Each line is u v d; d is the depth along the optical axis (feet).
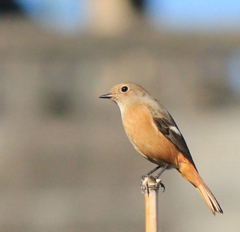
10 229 48.24
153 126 29.12
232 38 69.56
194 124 63.36
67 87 72.33
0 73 71.87
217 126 60.95
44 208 49.44
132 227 47.14
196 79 70.74
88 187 51.34
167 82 70.79
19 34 71.20
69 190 51.16
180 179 51.52
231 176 52.16
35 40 70.59
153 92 70.69
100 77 72.02
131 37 71.26
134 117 29.48
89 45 70.85
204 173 52.60
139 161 54.49
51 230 48.29
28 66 72.13
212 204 28.07
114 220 47.80
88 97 71.67
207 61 70.79
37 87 72.18
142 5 78.28
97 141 58.03
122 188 50.80
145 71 71.00
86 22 74.18
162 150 29.07
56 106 70.95
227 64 71.00
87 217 48.19
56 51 70.85
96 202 49.42
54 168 53.47
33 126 63.98
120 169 52.90
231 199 50.44
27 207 49.70
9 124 65.36
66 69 72.28
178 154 29.14
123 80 71.00
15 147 57.62
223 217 48.73
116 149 55.72
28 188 51.98
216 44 69.51
